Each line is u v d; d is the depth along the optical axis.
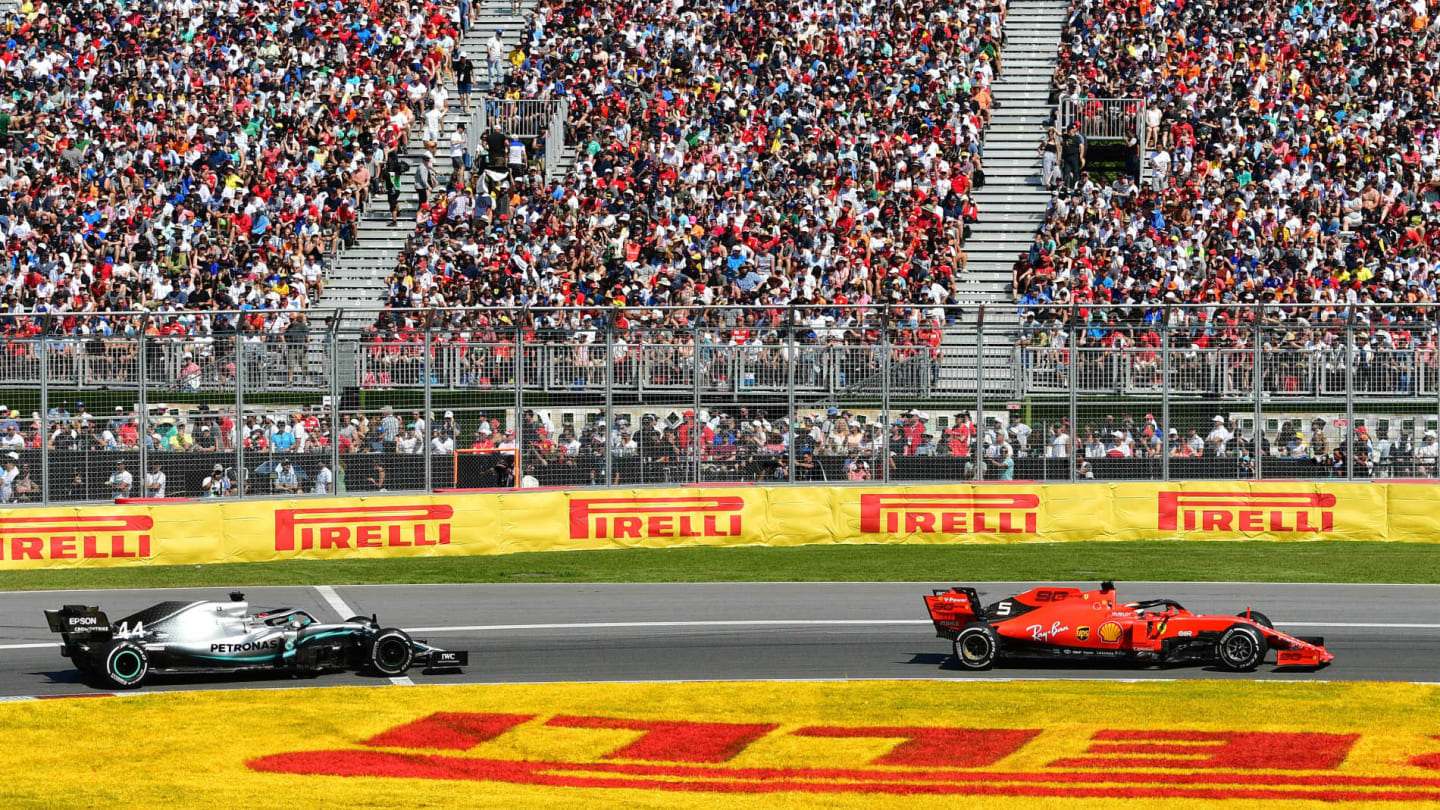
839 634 31.14
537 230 55.47
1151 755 22.75
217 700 25.95
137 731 24.16
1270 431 42.09
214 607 27.47
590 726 24.55
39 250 55.22
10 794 21.02
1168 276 51.06
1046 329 41.94
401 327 41.94
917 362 42.03
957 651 28.11
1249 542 41.91
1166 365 41.78
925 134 57.84
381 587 36.53
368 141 59.72
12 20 66.94
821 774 22.00
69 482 39.34
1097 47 61.88
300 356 40.34
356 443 40.69
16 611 33.50
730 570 38.38
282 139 60.06
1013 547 41.50
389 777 21.86
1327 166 55.81
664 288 51.78
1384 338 41.78
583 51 64.00
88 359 39.47
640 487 41.62
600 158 58.25
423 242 55.41
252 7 66.50
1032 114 61.22
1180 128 57.12
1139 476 42.31
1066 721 24.59
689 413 41.88
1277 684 26.72
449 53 66.62
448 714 25.19
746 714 25.23
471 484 41.22
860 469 42.31
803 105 59.66
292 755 22.91
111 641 26.64
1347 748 22.98
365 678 27.61
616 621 32.53
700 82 61.78
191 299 53.31
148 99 62.94
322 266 55.84
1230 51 60.81
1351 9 61.91
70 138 60.34
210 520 39.56
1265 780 21.53
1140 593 35.12
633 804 20.52
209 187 58.38
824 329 42.03
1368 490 41.91
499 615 33.25
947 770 22.16
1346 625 31.62
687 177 57.69
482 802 20.61
